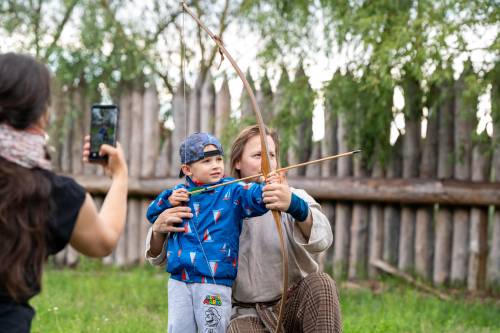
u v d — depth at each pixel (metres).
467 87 6.99
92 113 2.59
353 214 7.88
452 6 6.30
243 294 3.51
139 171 8.92
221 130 8.28
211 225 3.39
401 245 7.70
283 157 7.96
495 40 6.31
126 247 8.97
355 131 7.48
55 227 2.33
